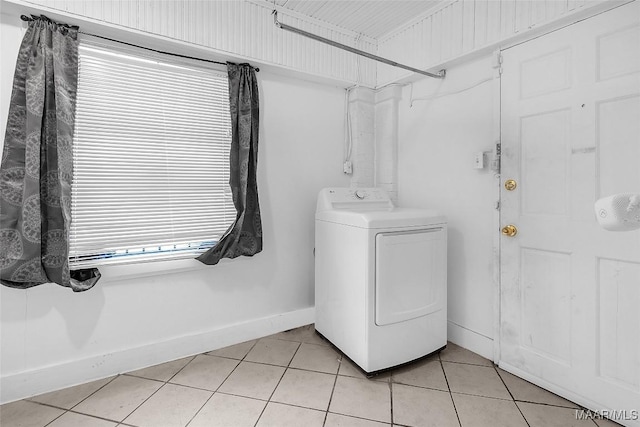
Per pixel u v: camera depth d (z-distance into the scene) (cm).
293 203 242
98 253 172
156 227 188
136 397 159
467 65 206
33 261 151
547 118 162
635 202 73
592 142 145
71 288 161
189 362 193
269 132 229
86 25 162
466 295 209
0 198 147
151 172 185
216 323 212
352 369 184
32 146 150
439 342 197
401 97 257
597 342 145
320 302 222
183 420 143
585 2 142
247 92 208
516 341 178
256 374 180
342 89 265
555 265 160
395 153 260
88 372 172
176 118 193
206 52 194
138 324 187
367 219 169
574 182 152
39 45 153
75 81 161
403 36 241
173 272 196
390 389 165
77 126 165
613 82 138
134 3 169
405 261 179
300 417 145
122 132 177
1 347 155
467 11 194
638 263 133
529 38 168
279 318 236
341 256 193
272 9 214
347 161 265
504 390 164
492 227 191
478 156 192
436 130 228
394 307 176
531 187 170
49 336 164
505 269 183
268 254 232
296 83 241
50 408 150
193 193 199
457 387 166
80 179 166
